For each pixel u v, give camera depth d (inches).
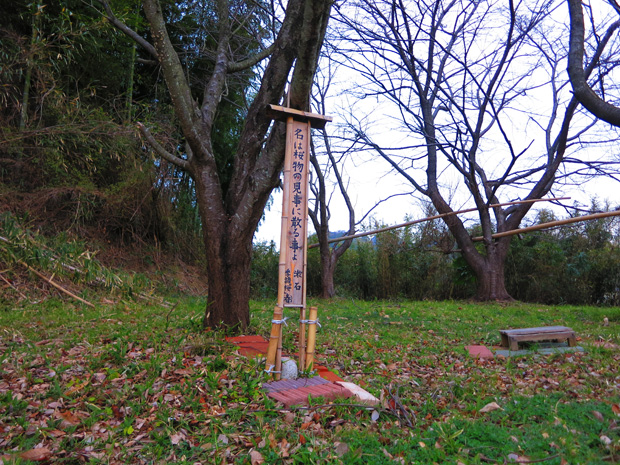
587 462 99.9
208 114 256.4
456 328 308.2
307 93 184.5
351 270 609.3
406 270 597.9
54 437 124.3
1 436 124.7
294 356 206.8
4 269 333.1
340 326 302.2
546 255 576.1
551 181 542.3
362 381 174.4
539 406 138.6
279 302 169.0
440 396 157.8
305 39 169.2
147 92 524.7
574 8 280.5
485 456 107.7
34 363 185.6
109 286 358.6
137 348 206.2
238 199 254.1
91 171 432.5
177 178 515.8
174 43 497.4
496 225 592.7
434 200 573.9
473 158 502.6
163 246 496.1
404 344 248.1
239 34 429.4
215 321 245.8
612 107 257.3
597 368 193.5
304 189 177.5
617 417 124.4
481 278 546.3
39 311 295.3
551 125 561.9
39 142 376.2
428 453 109.4
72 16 387.2
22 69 360.2
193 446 120.5
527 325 326.3
